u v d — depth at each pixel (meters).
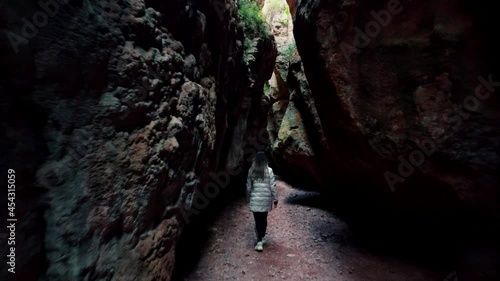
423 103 2.91
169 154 2.73
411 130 3.04
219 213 6.33
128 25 2.26
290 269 3.84
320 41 3.78
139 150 2.26
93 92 1.84
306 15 4.31
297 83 7.44
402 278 3.53
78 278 1.61
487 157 2.51
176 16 3.16
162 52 2.79
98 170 1.82
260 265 3.95
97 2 1.94
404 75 3.07
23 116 1.41
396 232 4.77
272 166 12.66
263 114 10.42
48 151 1.50
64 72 1.61
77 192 1.64
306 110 6.85
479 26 2.54
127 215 2.09
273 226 5.51
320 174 6.68
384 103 3.28
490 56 2.50
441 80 2.79
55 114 1.55
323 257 4.16
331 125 4.40
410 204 3.81
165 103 2.74
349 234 4.98
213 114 4.46
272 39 9.28
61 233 1.52
